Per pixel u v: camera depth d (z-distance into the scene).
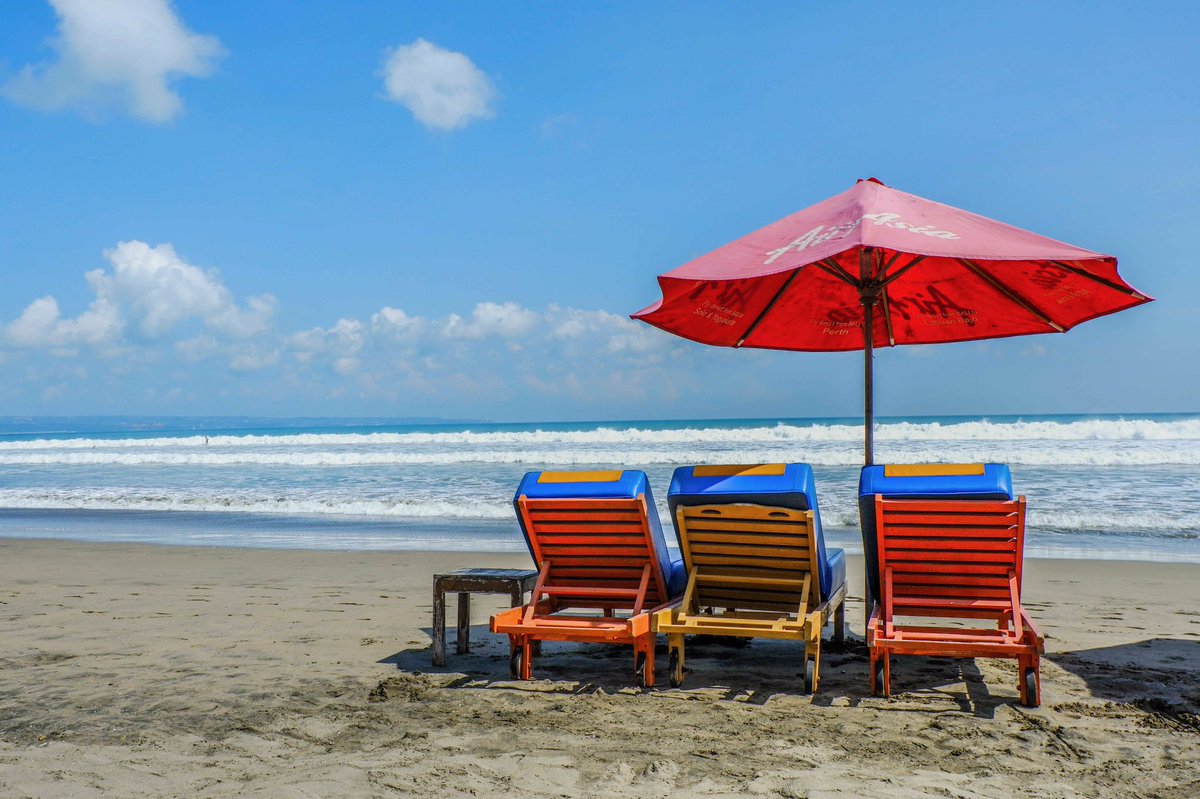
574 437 40.19
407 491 19.69
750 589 5.43
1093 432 30.42
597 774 3.67
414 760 3.86
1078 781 3.60
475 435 46.41
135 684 5.21
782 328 7.15
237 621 7.18
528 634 5.22
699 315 6.41
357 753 3.96
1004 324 6.80
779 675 5.40
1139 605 7.63
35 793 3.47
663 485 18.67
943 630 5.24
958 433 32.66
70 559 11.29
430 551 11.87
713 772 3.69
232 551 11.98
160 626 6.98
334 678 5.37
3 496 20.80
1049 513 14.12
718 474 5.15
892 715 4.54
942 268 6.29
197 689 5.11
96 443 48.97
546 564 5.67
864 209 5.05
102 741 4.16
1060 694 4.91
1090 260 4.41
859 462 23.88
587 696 4.95
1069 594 8.17
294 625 7.03
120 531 14.81
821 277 6.66
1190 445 25.72
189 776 3.66
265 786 3.54
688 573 5.45
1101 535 12.42
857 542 12.16
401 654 6.03
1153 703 4.71
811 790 3.48
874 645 4.79
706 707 4.71
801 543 5.02
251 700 4.88
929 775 3.66
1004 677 5.28
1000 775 3.66
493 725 4.40
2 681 5.30
